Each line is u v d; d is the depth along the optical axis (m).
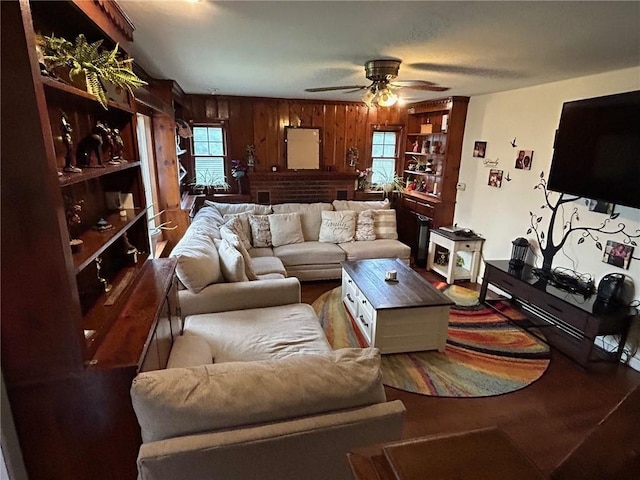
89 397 1.35
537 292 3.26
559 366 2.93
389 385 2.66
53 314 1.24
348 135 6.04
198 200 5.50
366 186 6.25
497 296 4.26
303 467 1.31
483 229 4.69
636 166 2.66
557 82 3.55
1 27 0.99
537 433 2.27
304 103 5.75
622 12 1.67
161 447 1.17
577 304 2.95
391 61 2.78
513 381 2.73
